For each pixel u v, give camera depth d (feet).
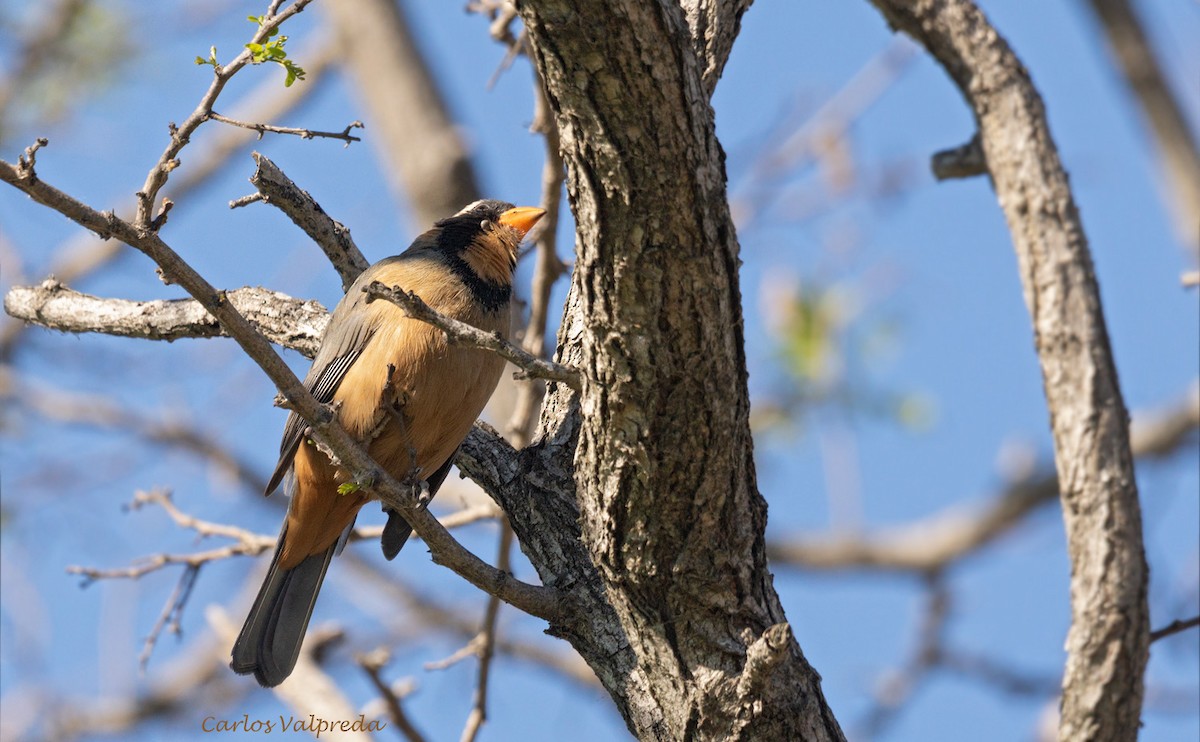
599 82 22.12
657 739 27.40
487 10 42.45
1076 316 33.58
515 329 49.65
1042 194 35.65
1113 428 31.96
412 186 64.28
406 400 33.27
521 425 40.88
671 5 22.21
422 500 33.78
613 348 24.52
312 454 33.40
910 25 39.75
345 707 40.52
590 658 28.78
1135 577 30.27
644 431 25.16
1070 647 30.12
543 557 29.81
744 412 25.61
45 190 22.24
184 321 37.47
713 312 24.14
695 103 22.82
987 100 37.83
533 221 39.24
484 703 39.06
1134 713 29.53
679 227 23.27
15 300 39.65
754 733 26.40
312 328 36.83
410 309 24.82
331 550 36.32
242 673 34.96
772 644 23.91
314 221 36.14
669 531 26.20
